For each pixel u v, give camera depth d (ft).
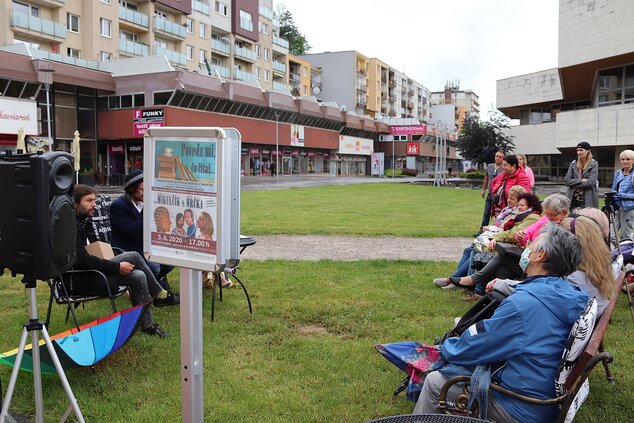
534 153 174.40
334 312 19.38
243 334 17.17
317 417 11.88
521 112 190.08
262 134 190.80
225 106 168.04
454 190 119.55
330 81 335.88
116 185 139.03
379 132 308.81
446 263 28.66
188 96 149.59
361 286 23.16
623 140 112.68
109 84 145.18
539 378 8.84
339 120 247.91
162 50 169.07
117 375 13.97
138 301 16.83
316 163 243.60
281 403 12.52
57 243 9.19
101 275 16.80
